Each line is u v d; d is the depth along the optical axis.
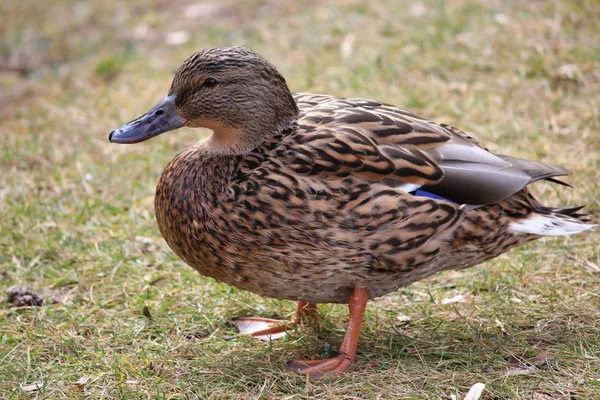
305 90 13.27
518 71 12.98
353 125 7.43
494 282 8.85
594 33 13.45
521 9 14.34
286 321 8.47
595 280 8.70
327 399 6.95
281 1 17.61
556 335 7.78
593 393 6.85
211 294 8.96
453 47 13.78
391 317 8.38
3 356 7.72
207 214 7.23
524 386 7.00
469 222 7.32
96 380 7.37
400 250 7.19
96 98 13.97
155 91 14.10
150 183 11.34
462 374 7.19
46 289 9.23
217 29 16.56
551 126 11.72
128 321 8.48
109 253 9.74
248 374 7.41
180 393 7.15
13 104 14.48
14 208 10.60
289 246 7.09
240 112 7.27
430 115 12.26
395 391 7.00
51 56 16.95
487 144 11.45
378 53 13.93
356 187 7.06
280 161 7.14
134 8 18.86
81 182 11.32
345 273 7.25
